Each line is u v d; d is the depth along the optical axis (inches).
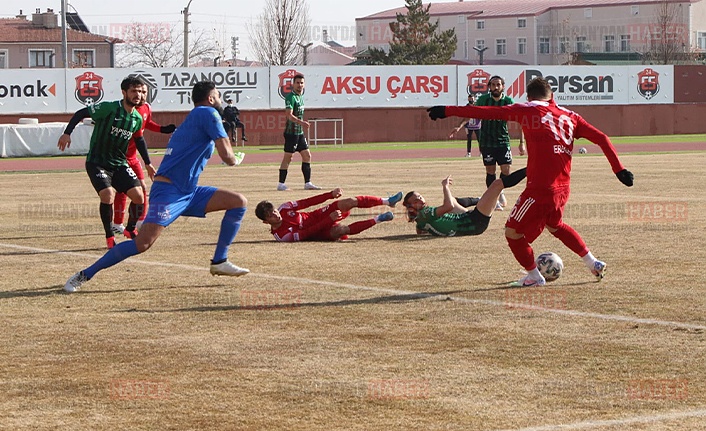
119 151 488.1
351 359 279.1
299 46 3073.3
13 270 432.1
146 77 1768.0
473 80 1930.4
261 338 304.3
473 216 527.2
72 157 1475.1
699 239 510.9
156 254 478.6
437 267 431.5
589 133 374.3
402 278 405.1
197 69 1792.6
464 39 3895.2
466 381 256.8
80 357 283.4
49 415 232.2
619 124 1998.0
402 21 3378.4
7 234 556.7
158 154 1518.2
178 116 1785.2
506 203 668.1
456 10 3976.4
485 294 369.1
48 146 1492.4
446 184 527.8
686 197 730.2
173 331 314.5
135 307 350.9
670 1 3481.8
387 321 325.7
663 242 500.7
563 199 376.2
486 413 231.0
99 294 375.6
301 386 253.4
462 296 366.0
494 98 647.8
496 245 496.4
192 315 337.4
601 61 3289.9
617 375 260.7
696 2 3486.7
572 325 317.1
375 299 362.0
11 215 654.5
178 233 559.2
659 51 3201.3
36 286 392.8
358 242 514.0
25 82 1711.4
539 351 285.4
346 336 306.0
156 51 3063.5
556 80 1953.7
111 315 338.3
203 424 225.1
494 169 654.5
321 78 1862.7
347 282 397.4
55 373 267.1
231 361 277.9
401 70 1902.1
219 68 1804.9
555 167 370.0
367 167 1128.2
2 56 3218.5
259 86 1831.9
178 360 279.6
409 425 223.1
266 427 222.8
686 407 233.9
